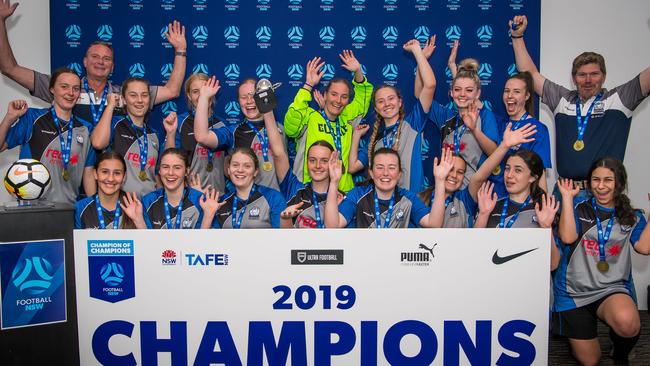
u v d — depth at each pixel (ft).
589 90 12.91
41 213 8.13
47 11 14.46
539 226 11.14
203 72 14.56
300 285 8.60
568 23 14.64
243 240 8.54
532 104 13.53
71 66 14.37
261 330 8.66
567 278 11.12
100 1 14.29
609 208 10.97
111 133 13.01
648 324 13.55
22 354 8.14
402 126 13.67
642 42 14.61
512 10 14.43
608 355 11.48
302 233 8.54
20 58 14.47
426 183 14.64
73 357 8.48
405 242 8.57
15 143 12.66
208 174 13.48
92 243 8.49
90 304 8.56
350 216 11.76
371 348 8.70
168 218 11.60
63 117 12.89
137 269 8.54
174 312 8.61
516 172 11.18
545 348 8.75
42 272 8.18
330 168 10.97
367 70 14.61
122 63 14.48
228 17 14.46
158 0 14.35
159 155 13.76
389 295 8.63
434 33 14.51
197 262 8.55
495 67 14.57
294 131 13.66
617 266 10.90
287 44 14.55
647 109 14.73
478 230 8.59
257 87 12.70
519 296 8.68
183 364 8.68
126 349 8.65
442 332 8.70
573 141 13.19
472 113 12.98
